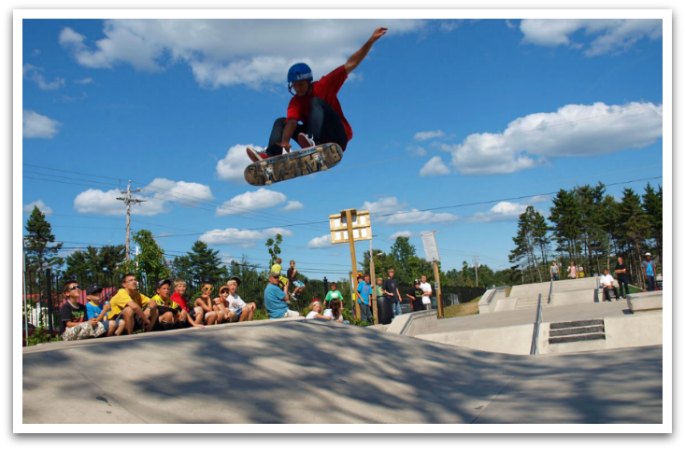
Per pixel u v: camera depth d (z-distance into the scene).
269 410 4.70
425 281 20.98
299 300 16.52
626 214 63.34
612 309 17.39
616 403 5.15
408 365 7.47
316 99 5.54
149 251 13.07
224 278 14.76
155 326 8.49
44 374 4.27
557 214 69.38
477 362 8.34
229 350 6.18
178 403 4.46
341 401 5.29
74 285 8.58
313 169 5.59
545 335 13.84
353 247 16.89
